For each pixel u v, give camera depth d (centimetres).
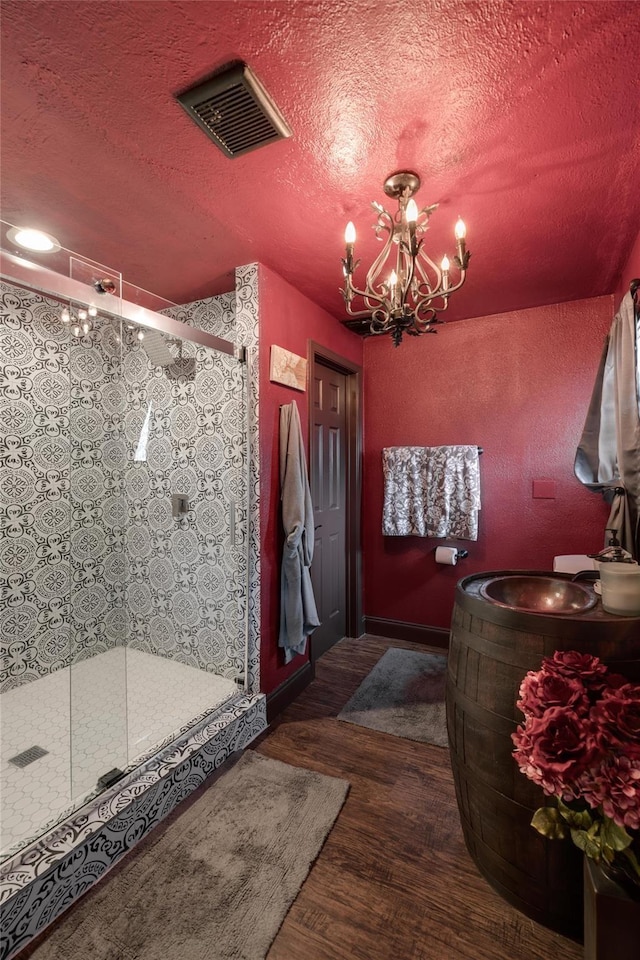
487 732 124
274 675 228
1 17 93
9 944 112
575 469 238
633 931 90
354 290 143
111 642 185
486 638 128
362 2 91
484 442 291
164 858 140
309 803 163
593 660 105
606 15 93
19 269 147
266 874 134
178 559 256
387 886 131
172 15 93
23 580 239
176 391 247
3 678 232
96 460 196
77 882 127
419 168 142
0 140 128
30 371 240
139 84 110
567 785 94
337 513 315
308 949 114
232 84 109
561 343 268
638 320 172
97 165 140
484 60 104
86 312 183
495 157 136
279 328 229
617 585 119
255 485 216
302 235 184
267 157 136
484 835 129
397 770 182
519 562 283
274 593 229
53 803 153
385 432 323
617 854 94
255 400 215
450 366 301
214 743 182
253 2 90
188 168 142
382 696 241
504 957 112
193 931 118
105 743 155
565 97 114
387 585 325
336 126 124
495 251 200
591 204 162
